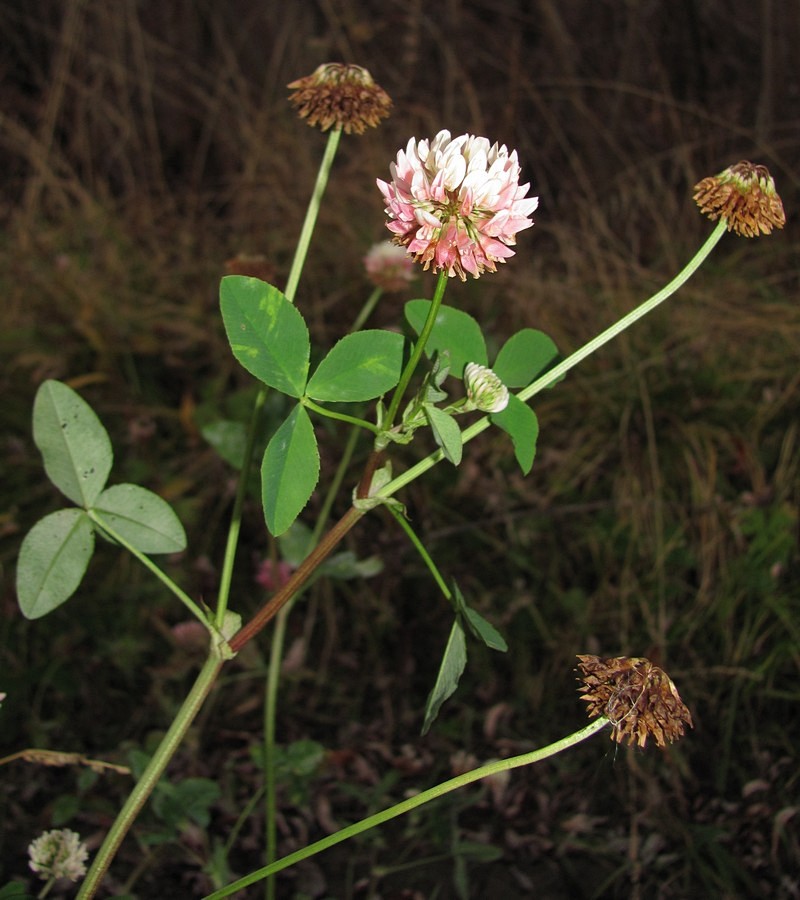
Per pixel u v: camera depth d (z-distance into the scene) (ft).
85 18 2.09
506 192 0.44
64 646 1.04
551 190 2.06
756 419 1.27
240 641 0.53
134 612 1.09
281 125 1.99
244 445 0.90
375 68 2.18
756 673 0.97
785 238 1.71
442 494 1.20
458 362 0.57
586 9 2.09
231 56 2.10
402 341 0.52
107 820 0.86
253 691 1.03
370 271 0.84
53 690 1.03
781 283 1.61
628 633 1.06
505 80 2.21
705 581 1.07
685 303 1.52
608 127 2.06
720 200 0.51
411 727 1.00
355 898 0.82
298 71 2.15
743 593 1.04
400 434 0.49
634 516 1.14
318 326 1.44
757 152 1.93
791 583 1.06
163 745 0.53
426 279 1.52
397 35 2.20
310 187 1.80
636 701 0.46
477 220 0.44
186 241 1.76
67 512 0.55
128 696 1.02
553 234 1.87
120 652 1.04
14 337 1.48
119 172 2.10
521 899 0.82
